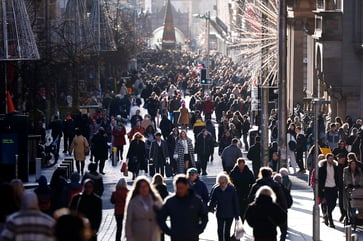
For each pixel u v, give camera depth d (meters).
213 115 118.00
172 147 65.75
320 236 43.44
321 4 88.56
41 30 93.12
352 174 45.12
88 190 33.97
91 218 33.84
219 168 71.19
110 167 72.75
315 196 41.09
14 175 61.94
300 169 65.62
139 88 148.88
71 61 101.19
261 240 31.80
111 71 151.62
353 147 61.75
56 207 38.47
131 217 29.86
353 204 44.62
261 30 74.69
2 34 65.38
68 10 119.31
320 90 91.50
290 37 106.19
